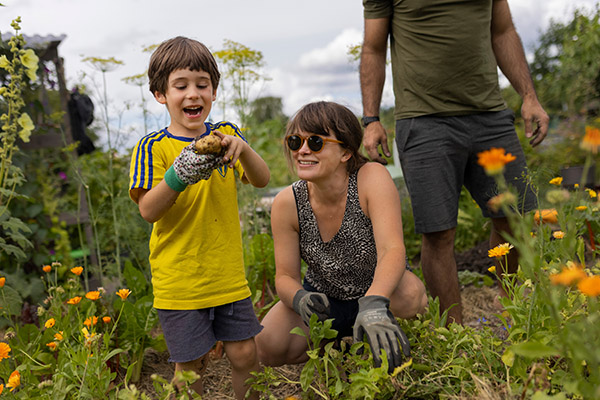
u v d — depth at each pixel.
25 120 2.90
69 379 1.98
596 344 1.19
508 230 2.65
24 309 3.18
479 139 2.57
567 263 1.52
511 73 2.81
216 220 1.95
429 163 2.56
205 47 1.97
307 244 2.17
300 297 1.99
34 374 2.28
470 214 4.96
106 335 2.08
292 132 2.00
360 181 2.09
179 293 1.91
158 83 1.93
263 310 2.90
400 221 2.03
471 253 4.37
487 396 1.52
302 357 2.22
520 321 1.66
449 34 2.46
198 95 1.89
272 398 1.76
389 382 1.67
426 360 1.86
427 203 2.58
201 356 1.91
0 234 3.82
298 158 2.00
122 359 2.51
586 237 2.72
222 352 2.69
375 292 1.84
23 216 4.13
